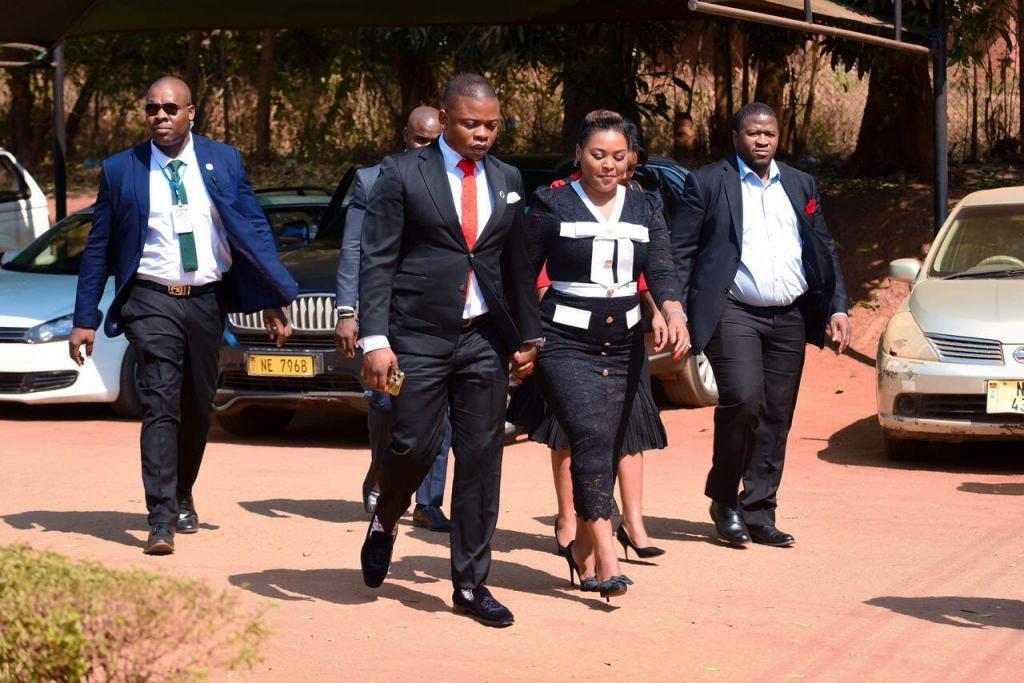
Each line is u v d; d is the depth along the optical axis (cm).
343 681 493
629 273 601
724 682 500
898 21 1142
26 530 744
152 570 643
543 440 659
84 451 1027
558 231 596
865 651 536
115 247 707
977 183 1689
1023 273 1024
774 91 1919
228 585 625
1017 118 1836
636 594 623
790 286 710
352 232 650
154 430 695
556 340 598
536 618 581
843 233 1573
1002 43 1839
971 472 941
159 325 700
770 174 713
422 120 750
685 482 902
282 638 543
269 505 813
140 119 2797
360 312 558
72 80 2719
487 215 566
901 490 871
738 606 601
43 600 355
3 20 1255
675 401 1231
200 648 494
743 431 704
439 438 570
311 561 677
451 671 507
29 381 1182
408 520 786
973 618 582
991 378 925
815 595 621
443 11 1259
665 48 1598
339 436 1123
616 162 596
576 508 597
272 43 2420
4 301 1208
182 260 699
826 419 1176
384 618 577
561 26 1564
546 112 2191
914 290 1026
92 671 364
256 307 720
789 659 526
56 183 1567
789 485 891
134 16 1275
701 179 711
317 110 2569
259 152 2458
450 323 562
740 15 926
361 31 1931
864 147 1778
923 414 948
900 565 676
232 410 1056
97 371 1188
